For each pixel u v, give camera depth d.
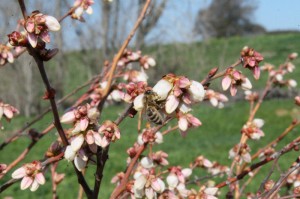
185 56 2.96
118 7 2.84
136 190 0.25
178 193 0.29
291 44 5.12
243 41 5.24
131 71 0.39
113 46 2.85
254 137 0.35
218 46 4.57
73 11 0.35
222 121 2.47
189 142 1.97
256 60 0.24
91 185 1.11
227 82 0.24
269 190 0.31
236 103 2.89
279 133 2.05
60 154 0.24
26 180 0.23
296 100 0.38
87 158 0.23
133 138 1.96
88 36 3.00
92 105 0.32
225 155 1.70
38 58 0.21
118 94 0.35
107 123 0.22
